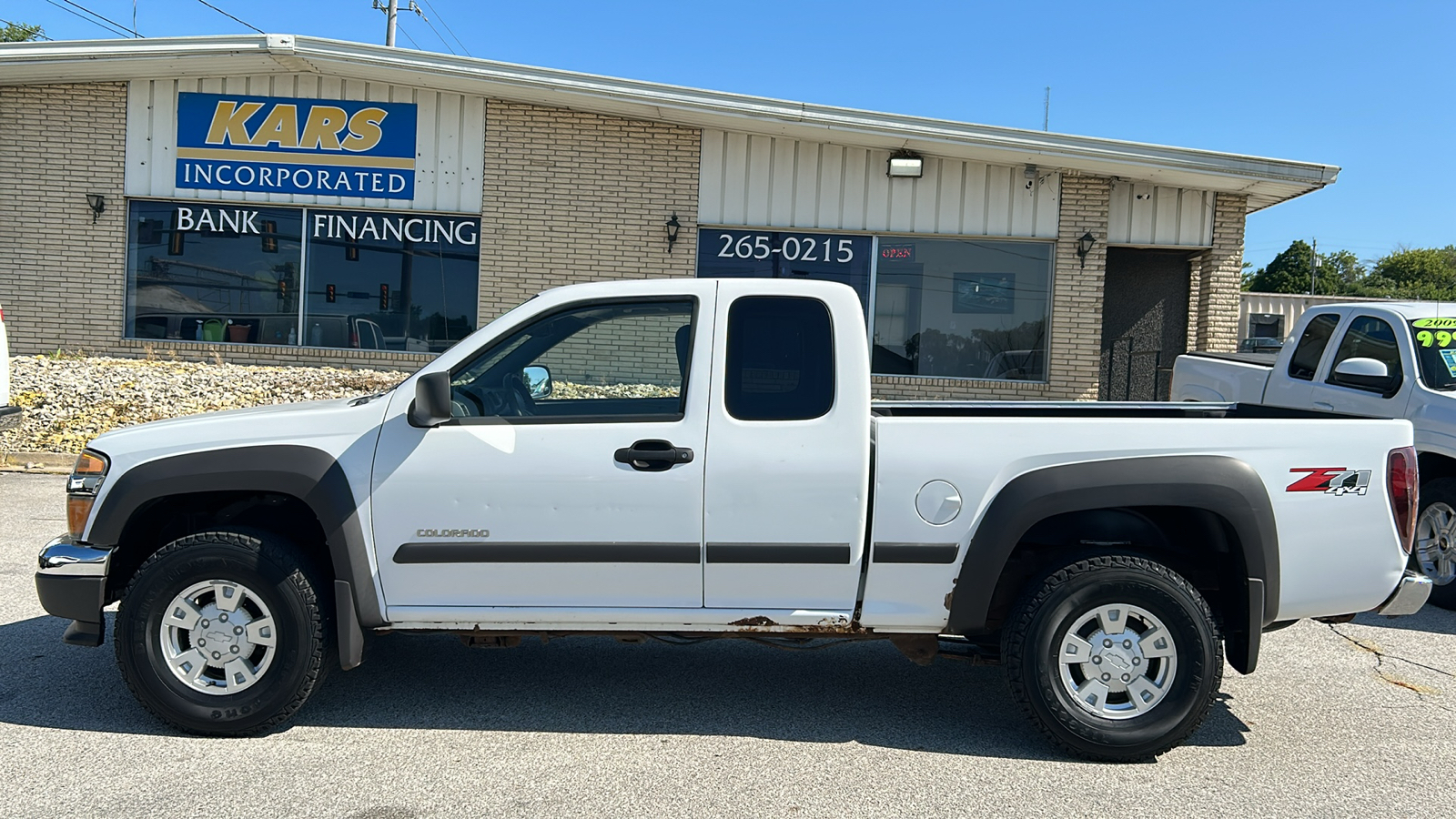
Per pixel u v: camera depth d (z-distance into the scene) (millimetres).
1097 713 3781
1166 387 13961
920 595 3842
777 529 3805
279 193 13008
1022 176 12742
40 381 11250
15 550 6781
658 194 12883
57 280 13062
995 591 4074
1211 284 12828
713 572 3838
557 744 3912
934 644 4043
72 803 3305
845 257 12984
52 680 4488
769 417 3832
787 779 3619
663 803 3396
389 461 3822
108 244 13031
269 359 13195
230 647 3855
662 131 12836
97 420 10680
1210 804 3455
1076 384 12820
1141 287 14008
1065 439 3785
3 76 12438
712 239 13008
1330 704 4512
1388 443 3859
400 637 5332
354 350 13172
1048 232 12734
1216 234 12766
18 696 4289
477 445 3814
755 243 13000
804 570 3832
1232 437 3785
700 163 12844
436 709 4281
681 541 3805
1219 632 3758
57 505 8328
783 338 3887
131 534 4004
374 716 4180
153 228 13172
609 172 12883
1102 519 4016
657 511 3797
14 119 12891
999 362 12977
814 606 3898
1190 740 4066
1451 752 3961
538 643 5281
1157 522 4098
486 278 12992
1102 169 12031
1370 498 3832
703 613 3893
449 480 3807
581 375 4039
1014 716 4352
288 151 12961
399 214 13117
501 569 3840
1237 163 11523
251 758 3713
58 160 12953
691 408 3828
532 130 12867
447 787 3490
